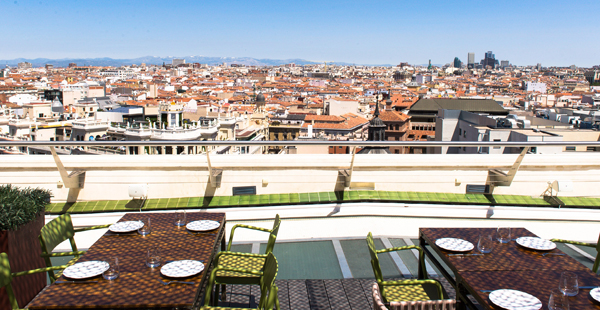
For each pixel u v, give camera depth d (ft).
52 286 9.55
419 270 14.14
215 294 13.21
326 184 21.57
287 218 20.47
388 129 283.79
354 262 17.51
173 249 11.68
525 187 22.12
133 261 10.87
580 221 21.16
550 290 9.73
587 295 9.52
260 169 21.31
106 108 269.03
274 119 312.50
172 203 20.68
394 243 19.67
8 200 13.26
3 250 12.69
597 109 252.83
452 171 21.89
